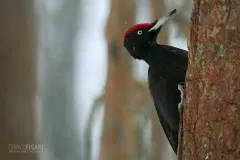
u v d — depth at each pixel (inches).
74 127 1167.6
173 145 407.2
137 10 633.0
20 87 507.2
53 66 1235.2
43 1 1180.5
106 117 620.7
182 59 397.4
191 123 295.7
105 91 623.8
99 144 630.5
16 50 514.9
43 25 1140.5
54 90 1208.2
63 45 1317.7
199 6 291.7
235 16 279.1
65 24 1341.0
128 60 620.4
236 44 278.7
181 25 590.9
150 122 616.4
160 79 396.5
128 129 616.7
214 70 284.2
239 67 278.1
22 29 527.5
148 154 617.0
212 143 284.5
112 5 622.8
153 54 410.9
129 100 619.5
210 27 285.6
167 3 617.9
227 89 280.1
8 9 520.1
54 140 1097.4
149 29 431.2
